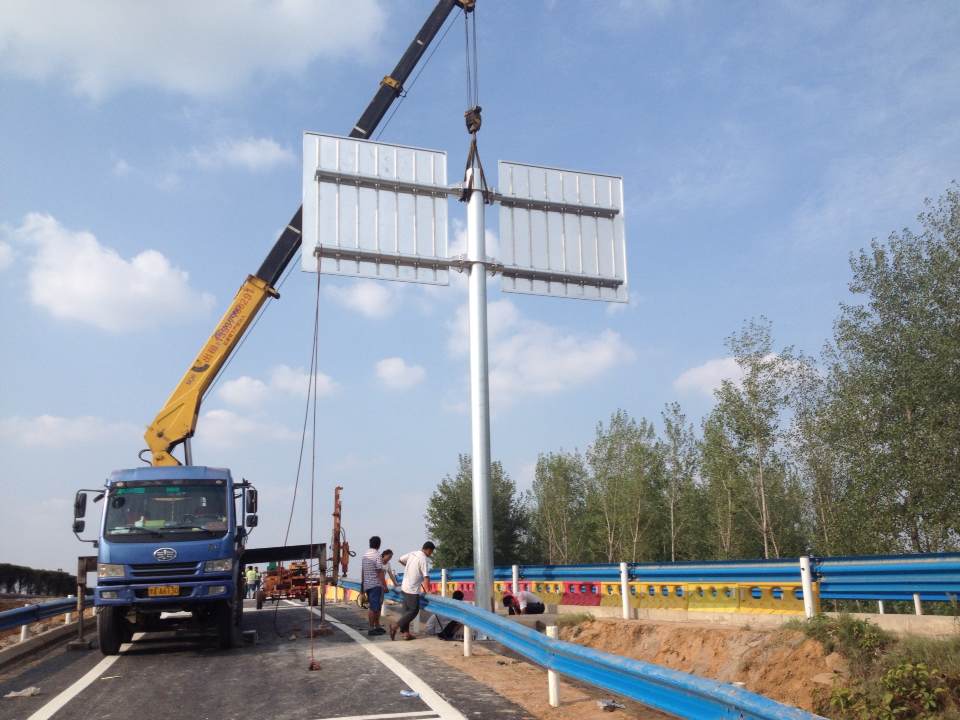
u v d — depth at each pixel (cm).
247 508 1420
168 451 1844
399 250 1655
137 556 1215
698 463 3912
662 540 4853
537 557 5294
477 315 1669
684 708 555
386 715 756
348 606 2417
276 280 2044
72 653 1292
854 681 936
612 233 1836
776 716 445
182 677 1009
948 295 2512
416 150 1711
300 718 755
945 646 897
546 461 5638
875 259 2689
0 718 789
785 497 3966
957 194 2564
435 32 2320
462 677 955
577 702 812
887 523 2492
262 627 1639
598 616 1733
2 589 3616
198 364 1916
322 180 1636
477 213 1700
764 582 1329
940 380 2452
